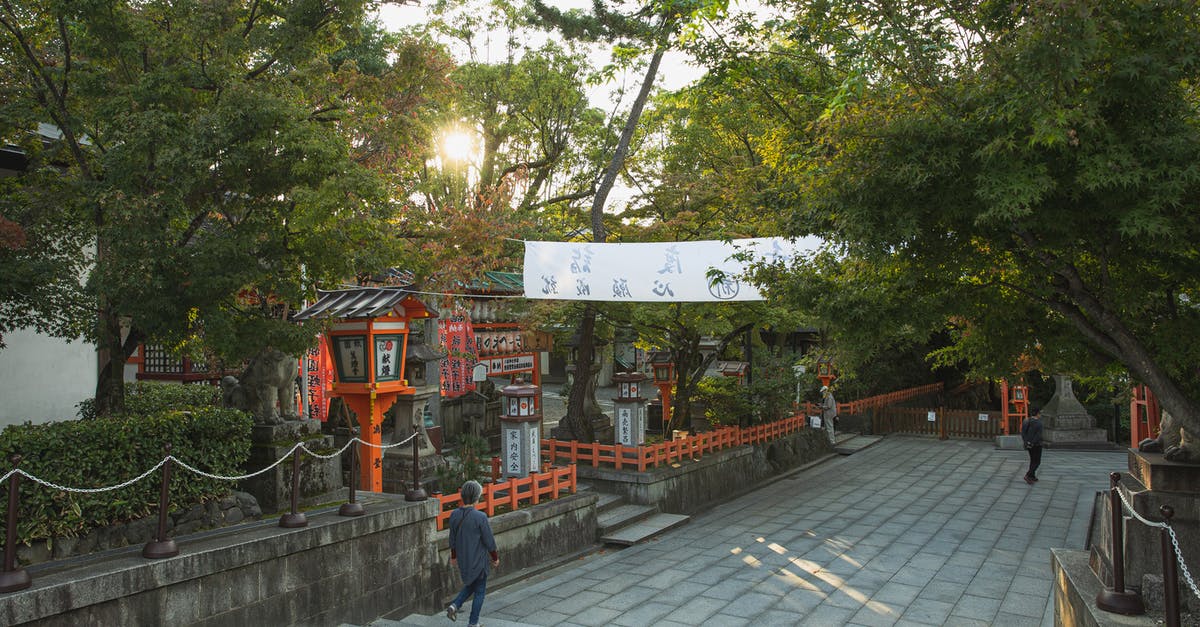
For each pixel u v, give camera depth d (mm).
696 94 13188
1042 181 5012
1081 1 4582
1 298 7191
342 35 9695
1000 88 5461
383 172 10664
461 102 19078
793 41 11164
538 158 23688
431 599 9469
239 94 7809
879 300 6840
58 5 7633
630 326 17297
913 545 12352
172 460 6957
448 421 20062
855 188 5984
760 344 20344
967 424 26344
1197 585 5883
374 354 11570
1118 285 6223
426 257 12273
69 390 12109
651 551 12250
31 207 7656
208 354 12445
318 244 8258
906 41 6031
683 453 16484
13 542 5566
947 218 5887
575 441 15719
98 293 7277
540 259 12586
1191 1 4992
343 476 12336
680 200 16953
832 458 22844
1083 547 11984
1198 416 5766
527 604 9445
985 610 9031
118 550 6922
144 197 7414
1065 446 23734
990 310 7000
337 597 8094
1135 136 5090
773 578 10516
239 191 8320
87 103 8672
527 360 18703
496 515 11000
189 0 8156
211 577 6781
